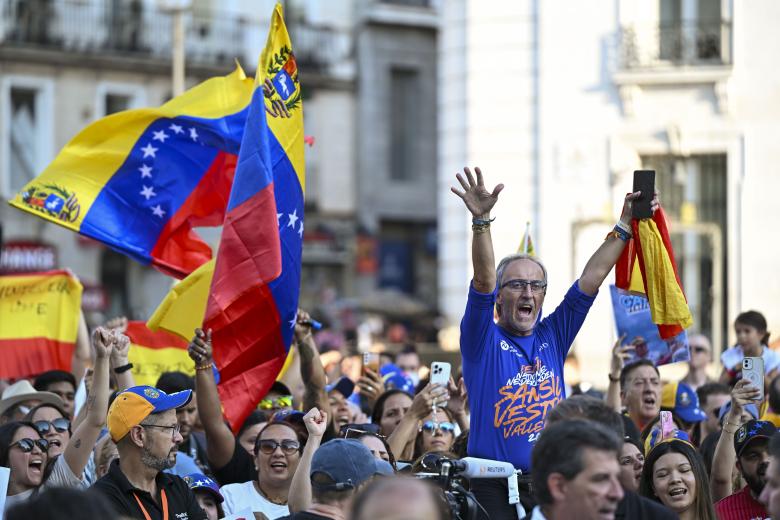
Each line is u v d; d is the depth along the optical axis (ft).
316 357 46.73
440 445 42.73
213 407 42.52
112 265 168.45
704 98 101.81
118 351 42.19
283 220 45.21
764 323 61.52
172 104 51.21
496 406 35.04
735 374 61.67
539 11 105.40
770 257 100.01
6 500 38.65
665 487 36.24
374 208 188.85
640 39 102.99
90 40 165.89
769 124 100.27
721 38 101.96
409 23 189.88
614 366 49.93
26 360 57.52
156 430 34.68
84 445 38.06
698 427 52.26
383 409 46.78
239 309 43.27
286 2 181.37
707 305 102.68
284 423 40.04
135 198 50.70
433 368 40.04
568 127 104.53
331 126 185.68
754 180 100.42
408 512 21.34
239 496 39.75
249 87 52.03
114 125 50.80
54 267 162.20
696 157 103.30
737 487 41.96
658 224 37.99
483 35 107.14
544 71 105.19
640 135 102.89
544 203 104.78
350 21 187.11
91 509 21.17
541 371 35.53
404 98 192.44
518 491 33.86
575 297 36.60
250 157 43.32
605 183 103.45
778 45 100.17
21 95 163.94
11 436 40.11
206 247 51.85
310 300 183.21
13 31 161.58
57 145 164.35
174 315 47.44
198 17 171.83
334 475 29.40
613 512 25.75
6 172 160.76
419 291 194.29
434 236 194.39
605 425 26.78
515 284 35.65
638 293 41.22
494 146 106.83
